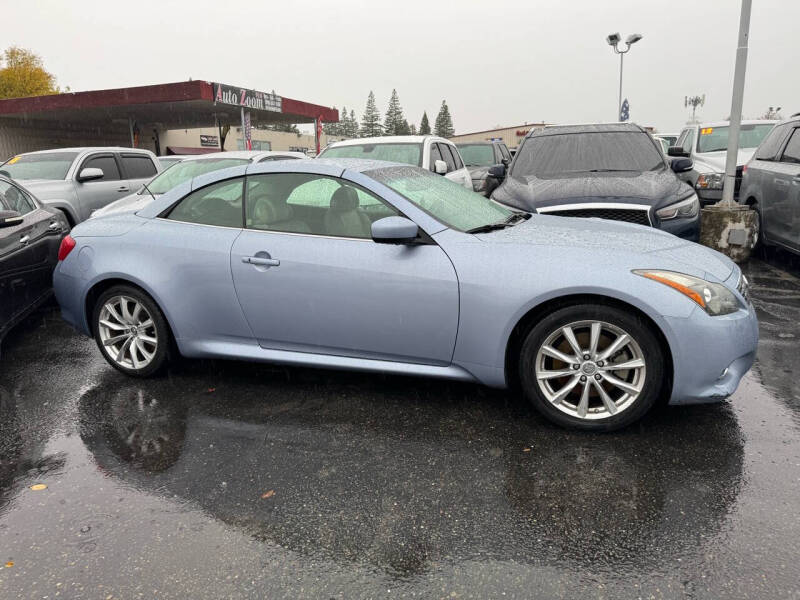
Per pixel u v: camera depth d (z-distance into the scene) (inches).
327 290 136.9
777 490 103.3
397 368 137.6
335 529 96.3
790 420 129.7
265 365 171.5
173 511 102.4
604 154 260.8
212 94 893.8
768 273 280.8
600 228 150.1
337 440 126.1
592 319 121.4
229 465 117.2
